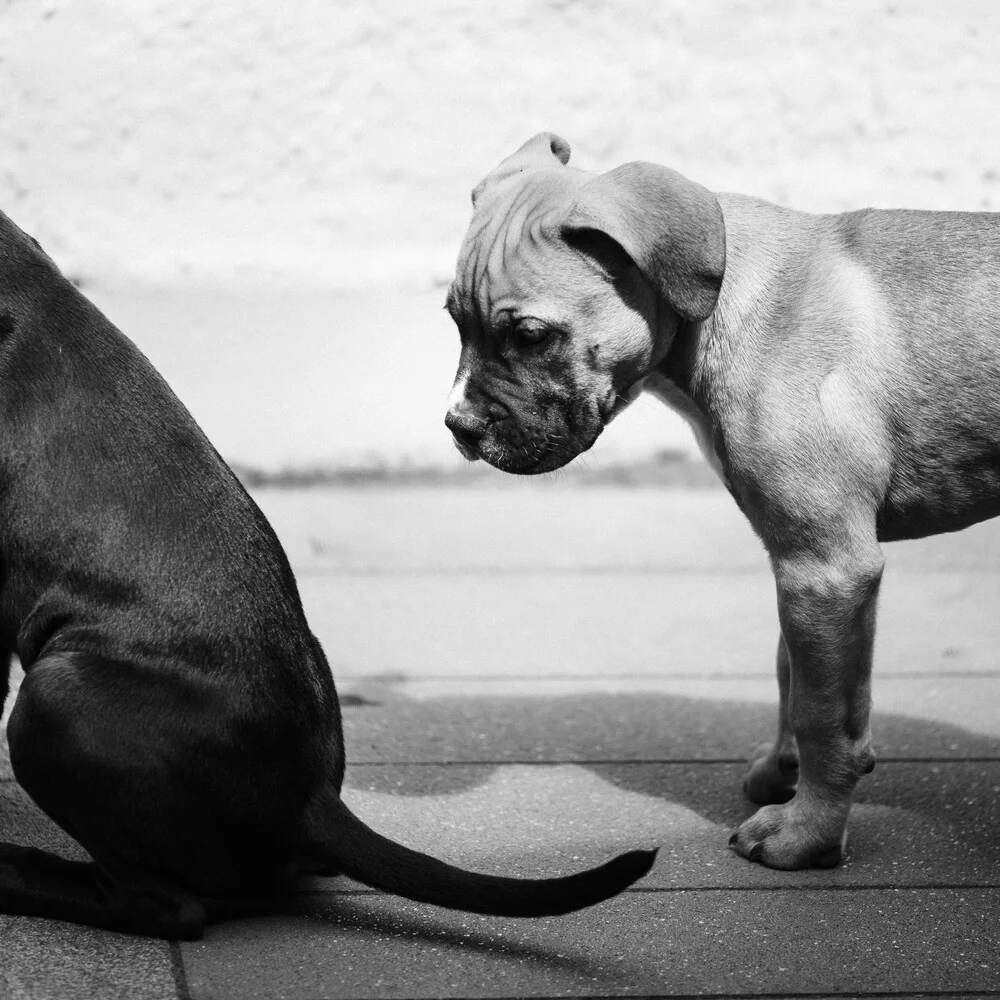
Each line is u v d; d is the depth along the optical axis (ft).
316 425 24.64
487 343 10.42
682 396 10.89
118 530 9.16
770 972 8.99
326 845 9.12
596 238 10.15
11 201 24.82
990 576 19.92
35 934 9.15
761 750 12.64
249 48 24.71
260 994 8.52
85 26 24.48
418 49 24.89
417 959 9.06
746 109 25.18
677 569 20.16
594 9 24.89
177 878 9.08
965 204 25.41
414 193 25.21
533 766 12.80
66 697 8.72
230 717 8.92
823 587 10.21
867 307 10.50
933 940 9.47
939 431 10.44
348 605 18.07
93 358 9.62
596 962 9.09
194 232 25.08
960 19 24.94
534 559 20.42
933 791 12.24
